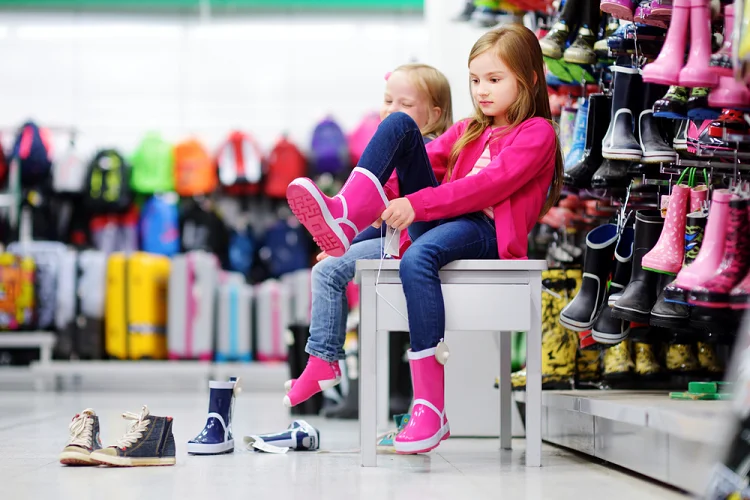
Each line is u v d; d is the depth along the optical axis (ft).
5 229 28.68
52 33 32.24
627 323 10.40
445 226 9.27
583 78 11.98
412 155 9.43
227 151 29.60
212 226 29.30
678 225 9.36
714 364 11.67
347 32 32.60
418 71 11.87
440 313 8.84
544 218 13.19
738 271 8.18
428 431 8.70
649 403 8.75
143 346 27.25
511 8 15.16
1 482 8.29
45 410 18.85
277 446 11.04
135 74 32.27
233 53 32.48
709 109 8.88
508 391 11.31
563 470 9.15
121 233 29.50
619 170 10.43
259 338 28.14
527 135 9.67
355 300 27.91
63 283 27.25
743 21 7.31
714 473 5.56
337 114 32.58
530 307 9.12
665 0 9.16
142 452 9.53
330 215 8.73
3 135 30.99
